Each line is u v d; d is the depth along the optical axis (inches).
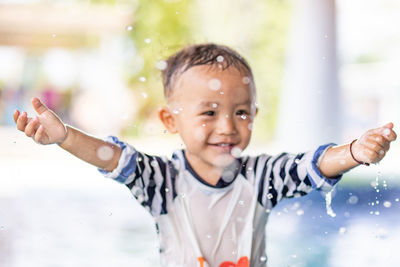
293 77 339.9
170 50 93.5
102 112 458.3
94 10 478.0
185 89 79.4
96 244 143.3
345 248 140.9
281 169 76.9
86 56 483.8
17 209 185.6
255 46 476.7
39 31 458.6
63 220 170.6
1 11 452.4
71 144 70.2
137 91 460.8
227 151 77.3
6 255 130.5
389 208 187.8
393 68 593.0
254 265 77.9
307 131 333.4
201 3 488.4
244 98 78.3
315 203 195.6
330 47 335.0
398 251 136.9
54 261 127.3
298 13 340.2
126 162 73.1
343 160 70.9
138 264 126.9
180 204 77.7
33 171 287.6
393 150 432.5
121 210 188.9
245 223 77.3
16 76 496.7
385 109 612.7
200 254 76.0
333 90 334.0
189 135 78.5
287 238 151.7
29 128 67.7
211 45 85.5
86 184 245.9
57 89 486.9
